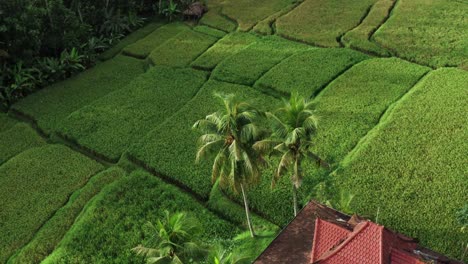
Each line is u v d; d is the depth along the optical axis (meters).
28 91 48.59
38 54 50.84
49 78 49.69
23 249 32.25
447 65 45.19
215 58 51.00
